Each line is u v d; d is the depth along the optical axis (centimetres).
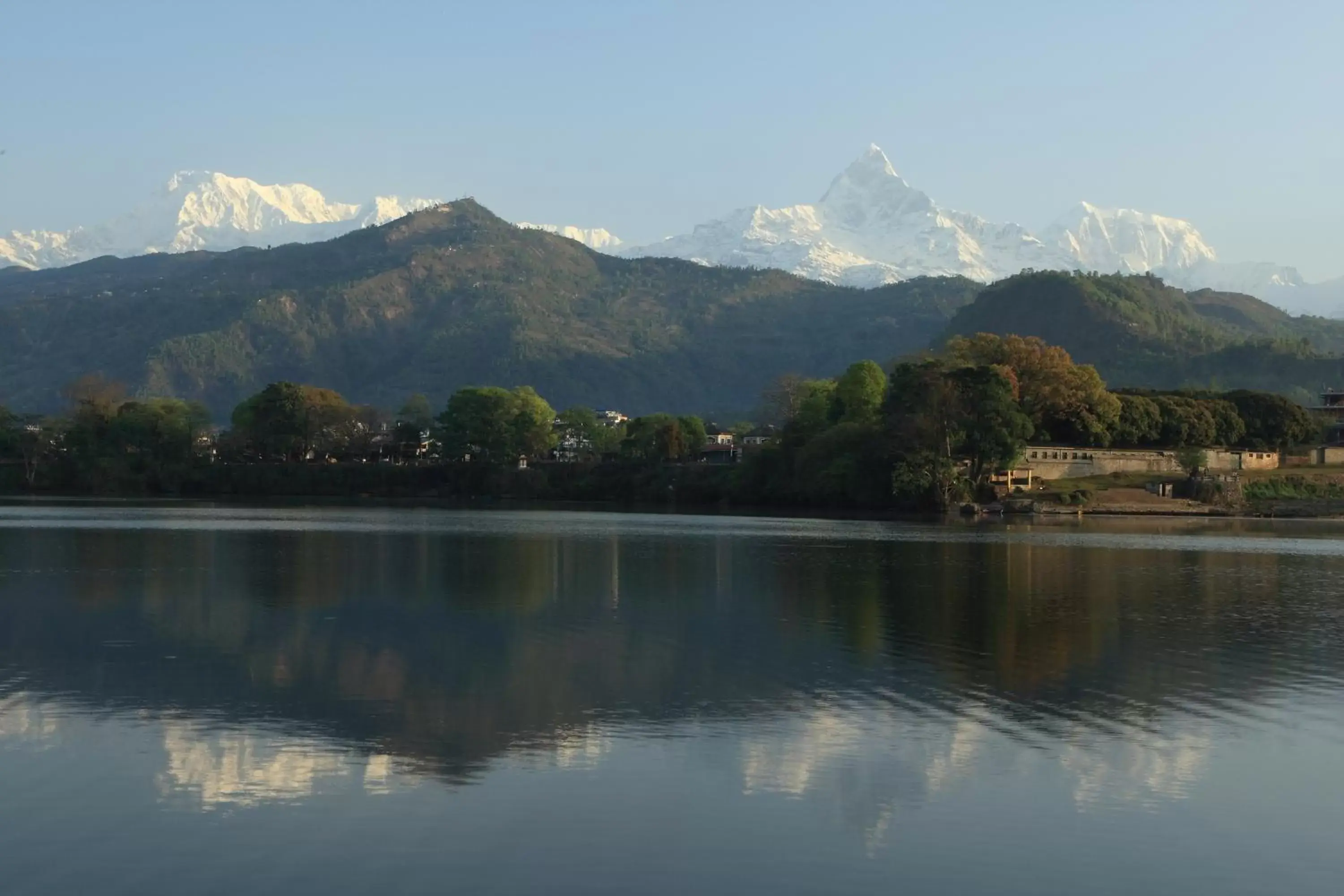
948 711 4878
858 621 7175
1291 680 5578
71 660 5788
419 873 3212
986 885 3198
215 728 4519
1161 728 4656
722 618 7275
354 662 5788
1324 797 3875
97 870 3219
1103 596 8556
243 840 3416
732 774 4019
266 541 12712
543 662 5819
